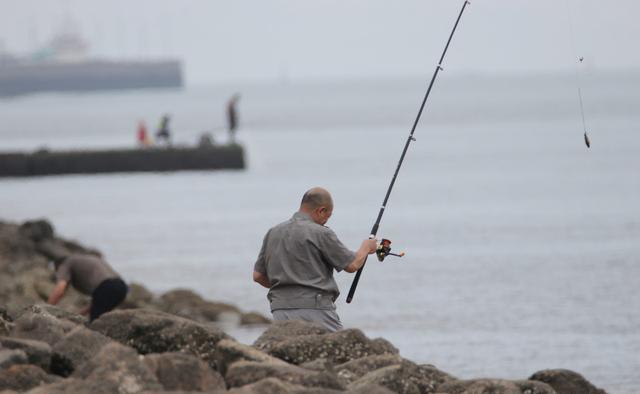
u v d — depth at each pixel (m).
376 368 27.59
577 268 93.88
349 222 132.50
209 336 27.95
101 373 24.02
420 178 189.00
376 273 93.56
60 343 26.59
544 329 68.94
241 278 96.25
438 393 27.39
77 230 133.62
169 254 111.06
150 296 79.56
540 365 58.72
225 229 129.25
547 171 193.88
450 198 156.50
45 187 187.00
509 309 76.56
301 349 28.55
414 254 104.94
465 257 102.06
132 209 153.12
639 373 55.81
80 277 50.59
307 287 32.03
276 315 32.19
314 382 25.08
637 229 118.00
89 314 50.56
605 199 148.50
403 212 141.62
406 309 77.56
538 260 99.00
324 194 32.81
